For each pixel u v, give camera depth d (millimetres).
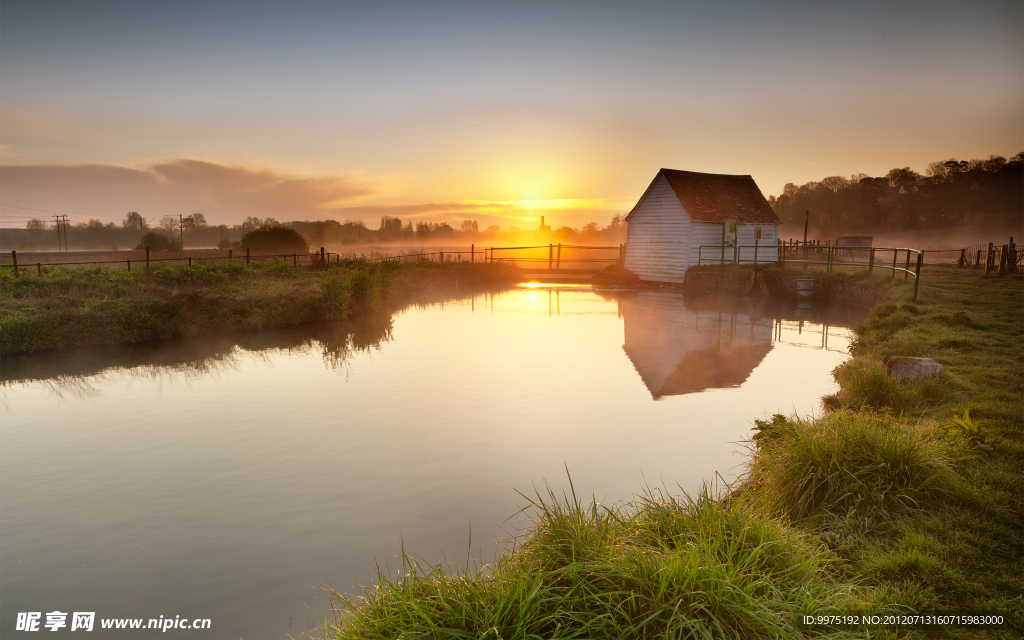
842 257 37281
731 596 3033
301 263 32219
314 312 19750
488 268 35594
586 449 7562
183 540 5559
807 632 3016
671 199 29266
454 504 6141
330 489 6598
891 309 14734
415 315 20984
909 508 4379
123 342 15859
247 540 5520
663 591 3016
